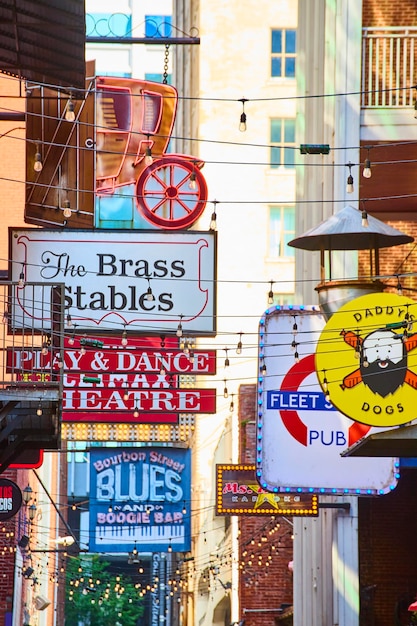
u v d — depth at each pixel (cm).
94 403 5578
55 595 12362
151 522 7012
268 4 12588
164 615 15550
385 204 5812
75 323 5400
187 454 7088
